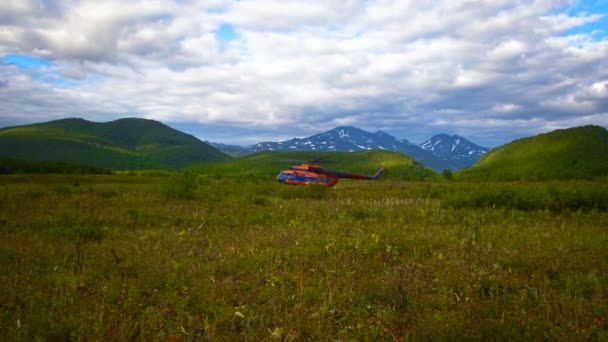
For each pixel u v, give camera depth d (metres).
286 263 7.70
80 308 5.18
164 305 5.44
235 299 5.82
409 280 6.41
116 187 36.00
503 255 8.13
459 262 7.52
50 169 91.00
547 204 17.00
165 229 12.02
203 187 28.06
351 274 6.88
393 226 12.03
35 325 4.68
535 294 5.85
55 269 7.04
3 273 6.78
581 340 4.33
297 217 14.55
